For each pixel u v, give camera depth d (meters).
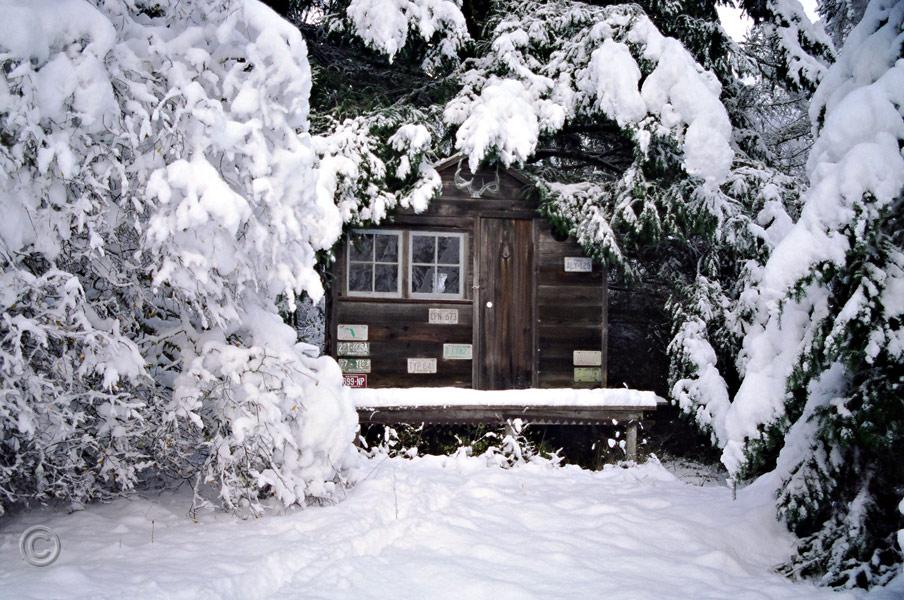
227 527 5.66
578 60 12.01
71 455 5.38
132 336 6.00
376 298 10.82
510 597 4.71
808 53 13.38
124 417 5.57
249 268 5.65
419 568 5.10
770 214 10.34
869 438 5.21
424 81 13.73
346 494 6.68
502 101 10.98
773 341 5.94
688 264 13.51
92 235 5.00
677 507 7.04
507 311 11.09
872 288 5.09
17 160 4.60
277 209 5.64
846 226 5.18
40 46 4.70
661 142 11.26
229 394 5.74
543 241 11.19
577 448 12.16
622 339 14.29
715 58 13.32
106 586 4.22
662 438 13.06
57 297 5.34
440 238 11.07
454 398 10.22
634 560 5.59
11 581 4.29
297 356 6.21
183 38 5.67
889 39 5.95
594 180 13.80
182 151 5.42
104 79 4.91
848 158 5.25
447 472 8.46
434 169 10.88
